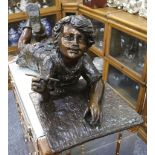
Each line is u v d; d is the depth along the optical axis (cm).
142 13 148
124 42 165
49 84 81
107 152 89
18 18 179
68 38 74
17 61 110
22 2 181
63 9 190
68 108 83
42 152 70
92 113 77
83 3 178
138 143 142
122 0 164
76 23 72
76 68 84
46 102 86
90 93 84
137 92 158
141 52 148
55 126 75
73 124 76
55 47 83
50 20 197
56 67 81
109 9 168
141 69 146
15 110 168
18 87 97
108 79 178
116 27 150
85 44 76
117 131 76
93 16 170
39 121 79
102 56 175
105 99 90
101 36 181
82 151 82
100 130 75
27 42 111
